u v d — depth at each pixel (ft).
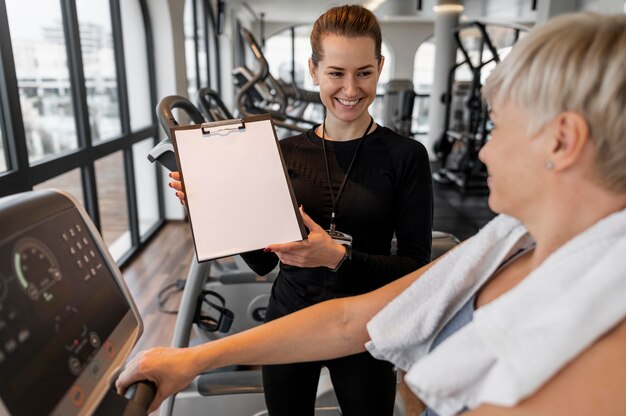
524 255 2.23
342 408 4.25
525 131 1.68
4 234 1.58
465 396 1.63
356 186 3.92
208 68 23.66
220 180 2.89
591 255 1.52
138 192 15.28
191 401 5.77
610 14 1.57
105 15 11.74
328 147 4.02
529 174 1.70
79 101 9.71
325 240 3.39
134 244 12.95
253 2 26.03
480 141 19.52
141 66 14.40
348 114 3.84
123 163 12.42
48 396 1.57
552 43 1.58
